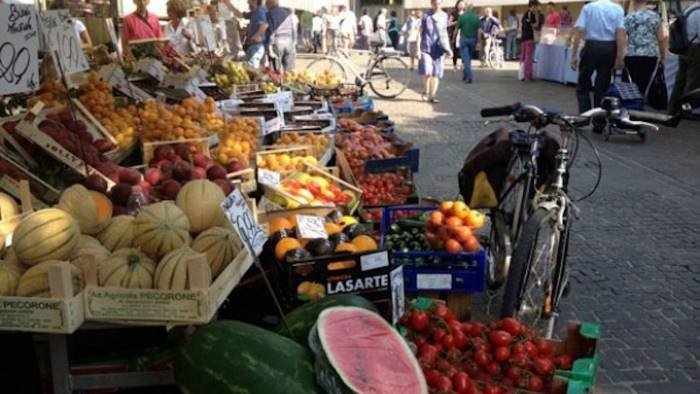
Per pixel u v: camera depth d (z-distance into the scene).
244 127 6.70
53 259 2.87
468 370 3.47
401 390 2.63
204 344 2.70
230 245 3.11
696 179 8.98
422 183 8.72
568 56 19.45
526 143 4.55
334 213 4.79
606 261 6.12
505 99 16.58
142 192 4.11
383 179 6.52
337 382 2.57
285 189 5.15
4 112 5.43
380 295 3.74
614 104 4.23
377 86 17.98
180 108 6.77
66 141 4.41
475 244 4.51
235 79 11.00
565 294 4.96
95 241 3.16
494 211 5.01
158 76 8.47
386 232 4.97
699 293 5.50
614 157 10.16
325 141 7.13
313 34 34.28
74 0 12.45
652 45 12.76
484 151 4.73
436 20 15.51
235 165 5.37
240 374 2.60
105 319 2.74
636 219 7.32
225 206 2.95
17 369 3.15
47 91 6.25
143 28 10.91
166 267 2.72
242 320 3.96
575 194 8.21
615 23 11.62
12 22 3.81
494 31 26.44
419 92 17.84
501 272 4.79
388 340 2.84
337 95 11.64
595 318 5.05
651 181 8.86
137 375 3.07
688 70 12.02
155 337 3.35
